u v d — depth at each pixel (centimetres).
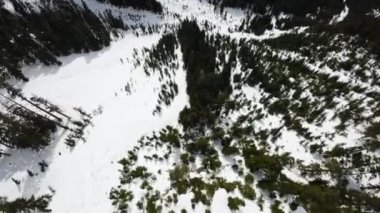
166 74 3862
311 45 4488
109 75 4644
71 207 1866
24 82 4697
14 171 2416
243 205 1538
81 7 8400
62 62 5462
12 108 3091
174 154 2097
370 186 1720
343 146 2084
